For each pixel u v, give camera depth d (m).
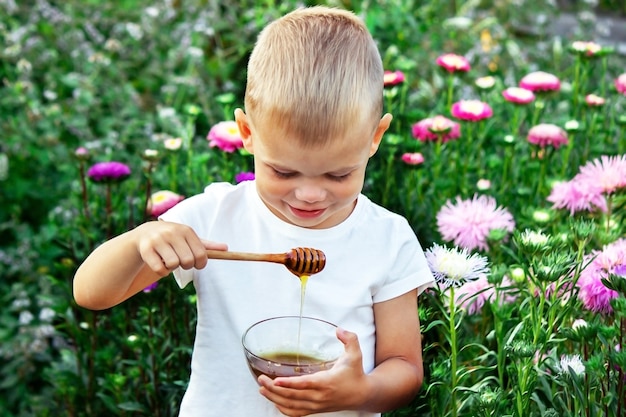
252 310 1.73
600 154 3.12
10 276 3.79
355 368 1.58
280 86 1.54
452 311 1.85
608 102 3.64
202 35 4.77
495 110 3.64
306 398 1.57
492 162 3.01
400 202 2.83
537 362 1.90
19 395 3.34
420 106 4.09
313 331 1.69
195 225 1.77
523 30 5.49
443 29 4.84
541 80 3.14
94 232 2.91
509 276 2.16
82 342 2.79
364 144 1.57
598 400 1.88
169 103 4.38
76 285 1.69
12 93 4.23
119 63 4.57
